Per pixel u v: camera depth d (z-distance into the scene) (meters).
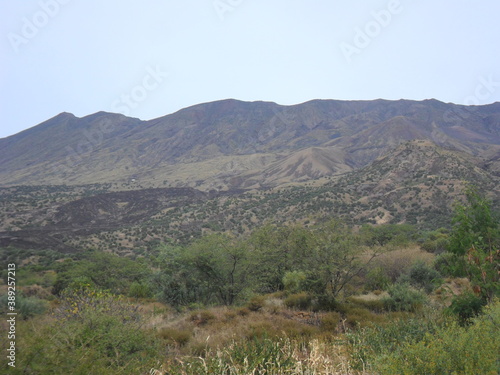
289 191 148.62
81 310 6.94
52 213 140.00
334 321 9.78
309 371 5.27
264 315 11.41
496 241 8.10
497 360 3.99
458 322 6.99
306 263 14.88
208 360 5.80
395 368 4.18
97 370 4.18
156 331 8.71
